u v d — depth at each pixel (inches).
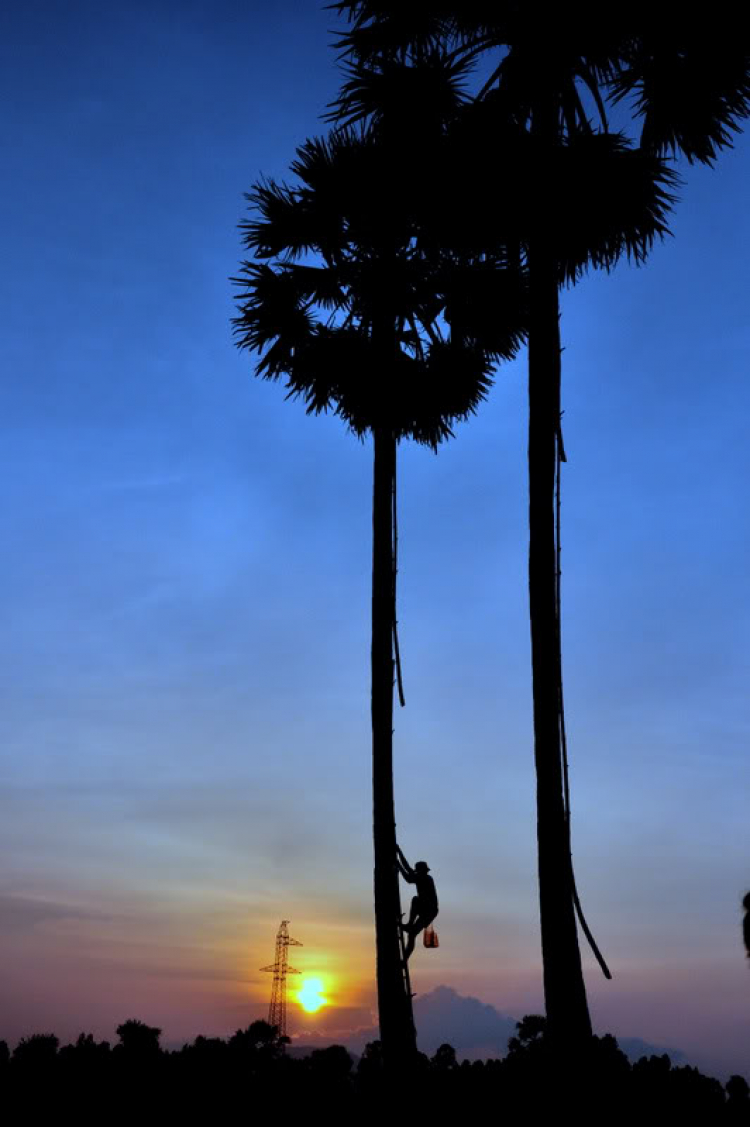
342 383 724.0
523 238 613.9
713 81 588.4
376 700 631.2
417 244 689.6
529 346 550.6
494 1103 506.6
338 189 677.9
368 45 636.7
